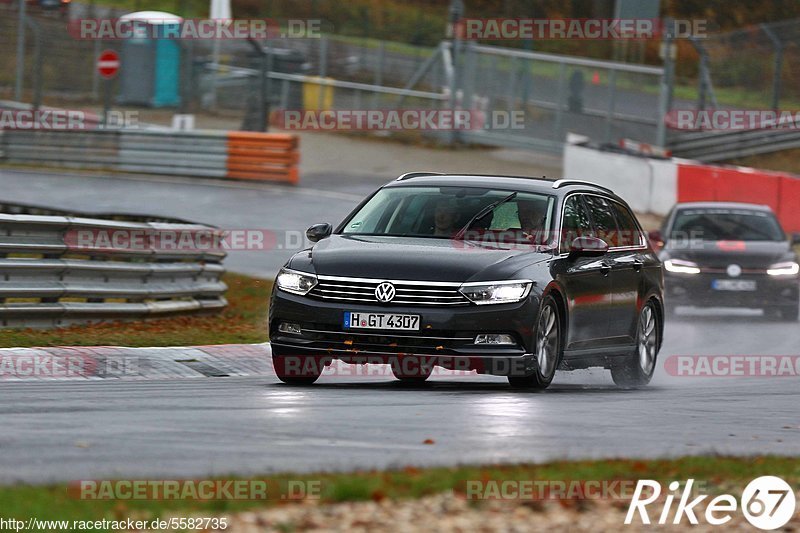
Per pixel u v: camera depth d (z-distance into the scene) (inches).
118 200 3986.2
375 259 1387.8
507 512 748.6
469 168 4891.7
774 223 2719.0
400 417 1124.5
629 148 4542.3
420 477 811.4
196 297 2215.8
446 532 695.7
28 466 836.6
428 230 1477.6
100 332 1835.6
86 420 1058.7
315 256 1414.9
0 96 5693.9
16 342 1647.4
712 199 4047.7
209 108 5812.0
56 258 1903.3
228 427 1035.3
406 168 4886.8
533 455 943.0
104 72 4990.2
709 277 2546.8
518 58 5103.3
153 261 2092.8
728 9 7101.4
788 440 1104.2
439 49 5551.2
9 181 4367.6
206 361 1672.0
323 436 999.0
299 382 1460.4
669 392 1546.5
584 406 1278.3
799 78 5201.8
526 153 5319.9
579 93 4938.5
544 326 1409.9
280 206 4015.8
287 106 5762.8
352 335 1364.4
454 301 1354.6
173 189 4311.0
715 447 1036.5
